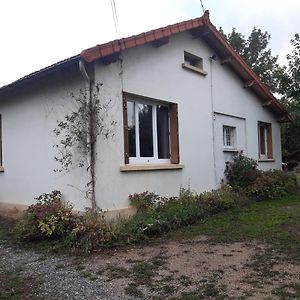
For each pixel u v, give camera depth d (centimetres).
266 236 604
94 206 643
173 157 877
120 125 710
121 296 366
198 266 456
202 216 773
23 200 823
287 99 1488
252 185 1070
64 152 701
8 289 394
